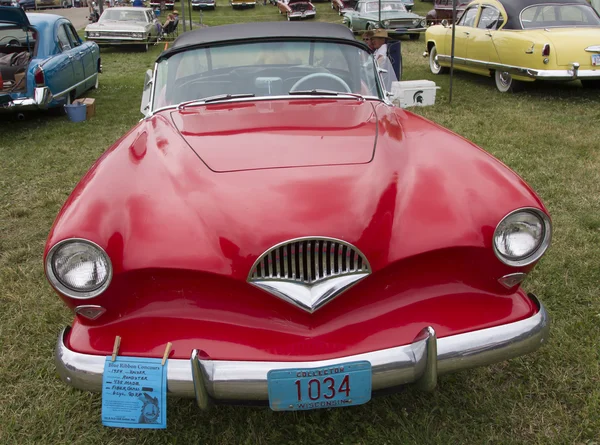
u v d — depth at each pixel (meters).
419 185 2.11
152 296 1.92
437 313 1.92
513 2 8.62
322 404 1.81
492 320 1.92
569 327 2.64
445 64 10.38
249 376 1.76
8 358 2.61
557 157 5.17
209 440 2.14
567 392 2.25
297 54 3.33
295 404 1.79
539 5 8.51
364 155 2.21
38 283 3.30
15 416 2.24
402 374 1.80
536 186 4.45
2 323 2.89
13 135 6.88
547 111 7.21
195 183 2.07
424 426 2.13
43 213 4.38
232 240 1.85
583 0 8.78
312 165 2.12
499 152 5.34
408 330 1.87
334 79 3.28
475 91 8.90
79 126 7.27
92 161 5.70
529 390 2.29
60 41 7.85
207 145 2.34
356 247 1.83
